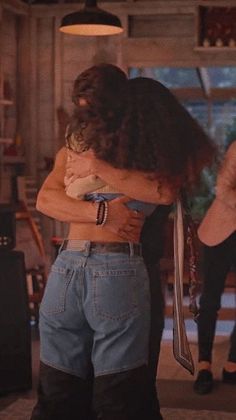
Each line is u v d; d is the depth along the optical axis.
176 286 2.84
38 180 8.88
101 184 2.73
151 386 3.29
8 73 8.66
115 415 2.65
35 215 8.47
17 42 8.84
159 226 3.22
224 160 4.84
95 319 2.66
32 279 7.20
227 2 8.34
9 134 8.68
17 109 8.87
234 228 4.86
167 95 2.81
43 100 8.88
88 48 8.76
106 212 2.68
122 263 2.67
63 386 2.75
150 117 2.72
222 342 6.48
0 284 4.82
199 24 8.38
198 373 5.01
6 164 8.66
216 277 5.04
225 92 11.79
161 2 8.54
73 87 2.80
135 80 2.80
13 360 4.87
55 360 2.75
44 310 2.77
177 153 2.74
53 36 8.81
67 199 2.76
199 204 7.95
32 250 7.32
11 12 8.62
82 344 2.76
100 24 6.46
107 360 2.66
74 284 2.69
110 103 2.70
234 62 8.48
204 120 11.96
